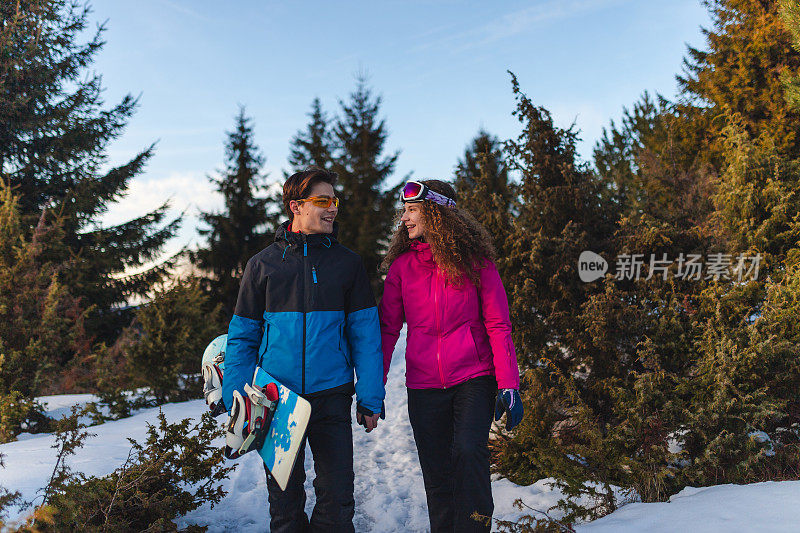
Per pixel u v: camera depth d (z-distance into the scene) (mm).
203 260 21094
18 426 6664
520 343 4402
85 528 2447
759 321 3578
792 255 4270
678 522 2451
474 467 2369
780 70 10992
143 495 2789
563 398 4137
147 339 8070
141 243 18953
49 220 16281
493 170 5234
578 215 4824
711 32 12961
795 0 7523
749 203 4625
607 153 14430
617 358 4105
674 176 7480
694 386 3625
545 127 4930
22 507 2574
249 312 2498
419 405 2680
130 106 19328
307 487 4148
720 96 12031
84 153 18328
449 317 2607
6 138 17406
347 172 25094
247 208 21969
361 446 5363
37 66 17578
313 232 2568
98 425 6238
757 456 3146
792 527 2148
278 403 2352
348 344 2664
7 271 7078
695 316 3975
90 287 15852
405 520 3564
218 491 3250
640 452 3469
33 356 6812
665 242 4359
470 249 2617
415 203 2689
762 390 3391
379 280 22375
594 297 4062
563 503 2967
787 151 9570
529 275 4555
